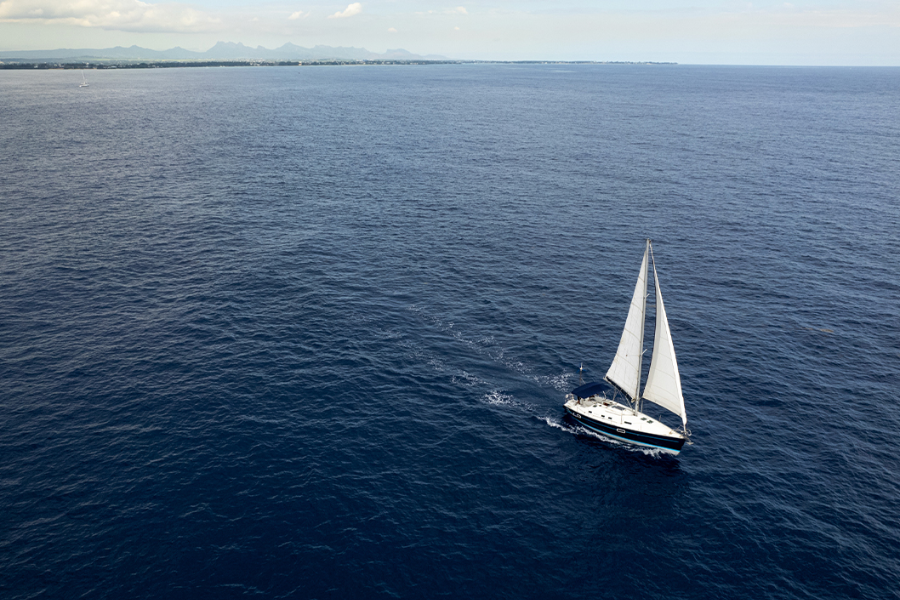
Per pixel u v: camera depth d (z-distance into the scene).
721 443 49.84
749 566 38.41
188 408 52.56
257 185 125.69
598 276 82.19
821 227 100.38
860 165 146.38
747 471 46.72
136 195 115.69
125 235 93.81
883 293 76.06
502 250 91.19
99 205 108.44
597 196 119.81
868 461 47.50
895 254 88.44
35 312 68.56
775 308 72.44
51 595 35.00
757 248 91.44
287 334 65.69
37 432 48.75
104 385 55.47
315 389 56.03
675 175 137.12
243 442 48.53
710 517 42.41
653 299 74.88
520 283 79.69
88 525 39.91
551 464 47.69
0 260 82.19
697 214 107.88
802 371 59.62
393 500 43.25
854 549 39.47
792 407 54.16
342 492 43.72
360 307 72.25
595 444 50.12
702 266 85.00
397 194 120.94
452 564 38.22
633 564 38.66
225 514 41.28
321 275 81.06
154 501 42.12
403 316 70.38
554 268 84.69
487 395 56.22
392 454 48.03
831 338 65.62
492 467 47.12
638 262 86.88
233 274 80.69
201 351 61.84
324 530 40.31
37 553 37.62
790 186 126.19
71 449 46.94
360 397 55.16
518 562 38.59
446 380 58.28
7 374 56.44
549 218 106.19
